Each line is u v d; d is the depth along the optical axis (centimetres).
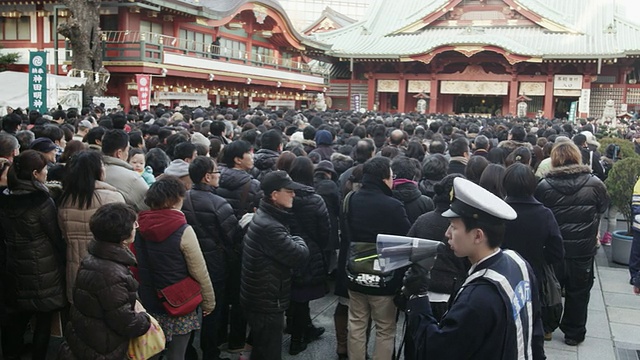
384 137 1097
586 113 4484
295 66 4431
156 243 465
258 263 511
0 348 557
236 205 636
